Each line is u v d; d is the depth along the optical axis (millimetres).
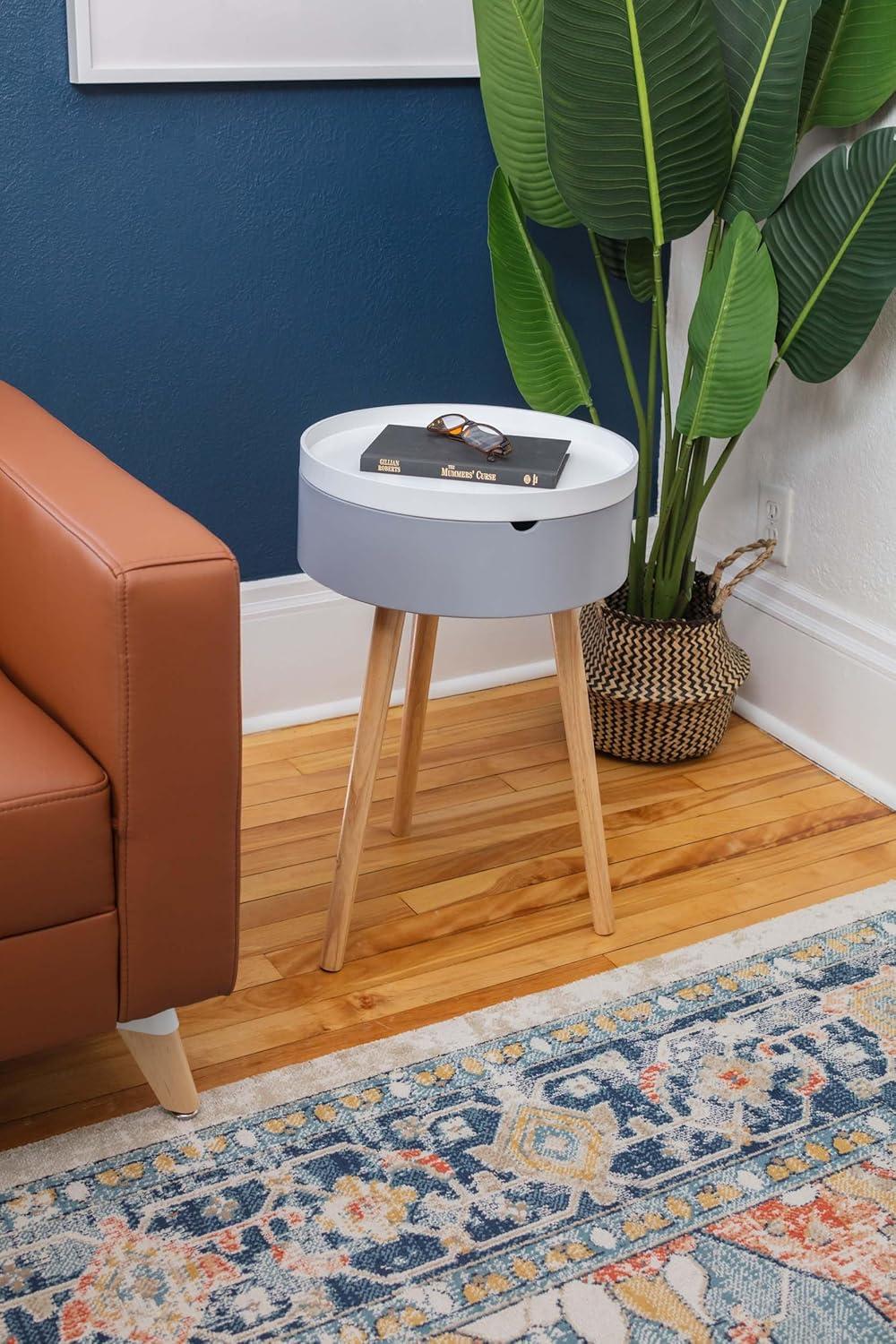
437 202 2346
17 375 2117
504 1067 1656
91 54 1994
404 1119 1570
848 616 2342
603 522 1705
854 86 2096
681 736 2348
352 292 2326
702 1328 1312
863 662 2311
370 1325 1310
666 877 2068
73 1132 1543
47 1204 1440
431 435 1821
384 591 1687
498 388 2521
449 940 1909
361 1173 1493
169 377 2227
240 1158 1512
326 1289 1348
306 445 1791
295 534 2420
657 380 2643
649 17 1902
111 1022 1469
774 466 2461
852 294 2092
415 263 2363
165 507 1448
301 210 2238
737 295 2041
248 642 2416
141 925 1431
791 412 2406
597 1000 1782
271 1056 1672
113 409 2199
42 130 2018
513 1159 1517
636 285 2320
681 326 2623
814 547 2404
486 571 1652
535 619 2680
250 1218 1430
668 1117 1580
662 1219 1438
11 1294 1335
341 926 1813
